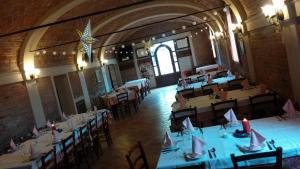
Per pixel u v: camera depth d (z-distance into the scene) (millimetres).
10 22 9094
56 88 15203
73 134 7996
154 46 25969
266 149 4270
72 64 16453
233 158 3791
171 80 26156
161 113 14359
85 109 16828
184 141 5238
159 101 18312
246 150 4301
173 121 7680
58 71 14398
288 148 4148
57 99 13734
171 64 26000
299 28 5402
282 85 7430
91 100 18031
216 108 7539
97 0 11562
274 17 6355
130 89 18109
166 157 4688
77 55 16609
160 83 26328
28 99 11320
